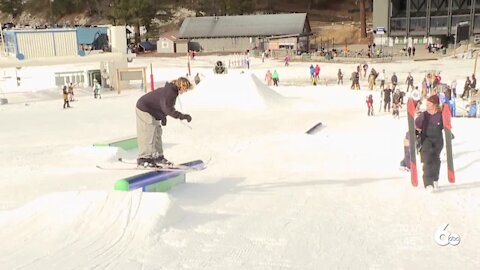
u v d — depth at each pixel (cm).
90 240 598
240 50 7156
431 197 819
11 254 557
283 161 1198
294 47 6562
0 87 4341
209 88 2858
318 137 1584
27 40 4178
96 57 3884
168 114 825
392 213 730
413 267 528
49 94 3700
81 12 11044
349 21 9131
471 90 2761
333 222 689
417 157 1162
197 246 589
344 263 539
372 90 3362
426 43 6619
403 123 1928
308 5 10162
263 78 4341
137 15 8375
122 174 1083
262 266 530
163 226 651
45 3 11550
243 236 628
